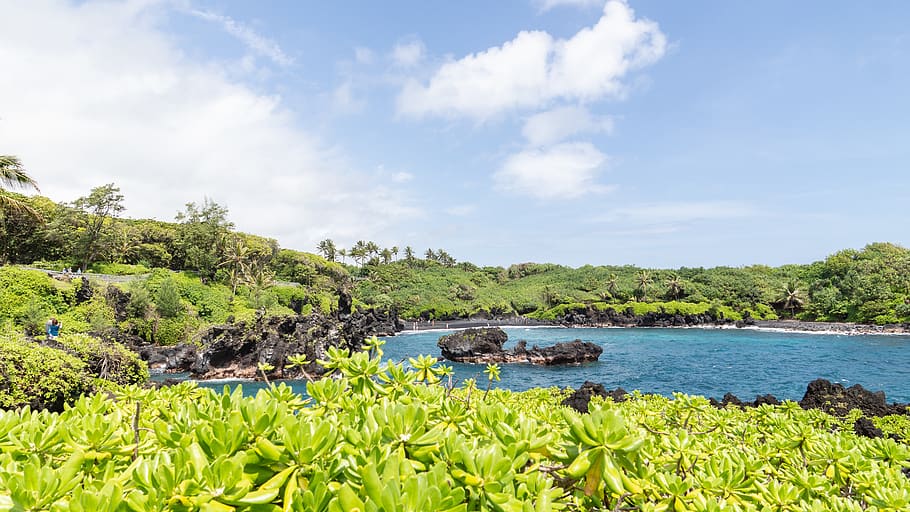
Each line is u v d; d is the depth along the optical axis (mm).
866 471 3328
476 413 2506
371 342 3059
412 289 107812
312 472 1738
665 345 55719
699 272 109188
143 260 60750
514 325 85812
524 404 6508
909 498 2801
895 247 90500
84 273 48219
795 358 43312
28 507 1565
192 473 1597
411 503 1464
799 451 3918
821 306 79750
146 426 2533
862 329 66938
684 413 5676
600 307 87438
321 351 34219
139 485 1676
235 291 58188
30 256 50562
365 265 126250
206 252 60938
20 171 24875
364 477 1510
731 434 4777
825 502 2969
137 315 41531
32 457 1834
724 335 66562
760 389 30172
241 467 1567
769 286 92438
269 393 2590
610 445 1866
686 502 2342
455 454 1853
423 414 2053
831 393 15844
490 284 123188
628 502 2375
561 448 2092
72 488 1696
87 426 2160
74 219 51312
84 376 11547
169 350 37844
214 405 2250
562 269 132250
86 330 34688
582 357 43188
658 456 3082
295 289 66125
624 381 34125
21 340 11594
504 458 1769
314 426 1805
